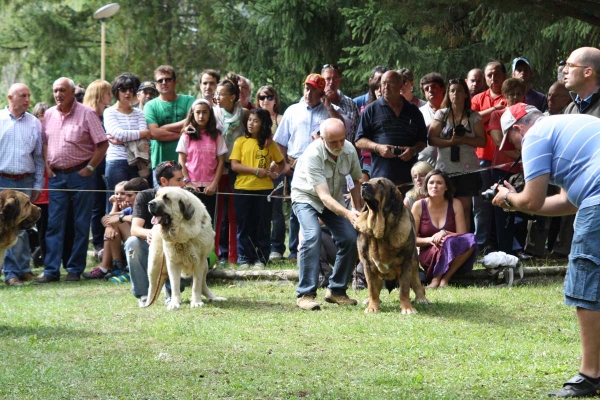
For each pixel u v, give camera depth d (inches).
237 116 421.7
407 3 371.9
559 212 205.6
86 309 322.0
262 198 412.2
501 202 207.8
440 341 254.1
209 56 1038.4
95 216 479.8
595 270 189.5
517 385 203.2
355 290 352.2
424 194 366.3
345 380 210.7
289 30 608.7
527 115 207.8
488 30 518.3
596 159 192.5
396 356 236.1
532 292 342.0
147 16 1043.3
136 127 429.1
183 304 326.0
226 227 431.2
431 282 363.6
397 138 381.7
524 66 427.5
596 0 346.3
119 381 209.9
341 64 633.6
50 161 418.0
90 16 1088.8
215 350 245.1
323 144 307.6
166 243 309.7
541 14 351.6
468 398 192.2
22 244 422.9
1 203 280.8
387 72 382.3
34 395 196.9
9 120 408.8
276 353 241.0
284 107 703.7
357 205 320.8
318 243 314.0
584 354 192.9
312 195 315.3
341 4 602.2
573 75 206.2
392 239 294.2
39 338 266.1
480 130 399.2
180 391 200.8
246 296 345.4
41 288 393.1
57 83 413.1
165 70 432.8
